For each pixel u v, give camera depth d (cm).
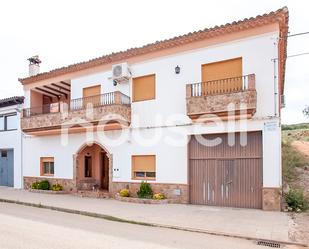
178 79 1255
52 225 827
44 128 1594
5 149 1909
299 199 1061
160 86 1302
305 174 1479
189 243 672
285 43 1225
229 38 1145
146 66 1347
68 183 1581
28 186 1764
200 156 1208
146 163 1334
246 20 1088
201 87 1172
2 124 1947
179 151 1238
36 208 1149
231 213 999
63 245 621
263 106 1068
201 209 1077
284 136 2588
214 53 1174
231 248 641
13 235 700
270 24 1070
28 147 1789
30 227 793
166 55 1295
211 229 793
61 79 1633
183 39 1228
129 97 1384
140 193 1283
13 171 1862
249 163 1110
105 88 1468
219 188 1160
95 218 962
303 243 675
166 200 1217
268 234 741
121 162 1395
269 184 1045
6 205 1220
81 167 1597
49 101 1889
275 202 1034
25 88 1792
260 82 1074
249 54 1099
